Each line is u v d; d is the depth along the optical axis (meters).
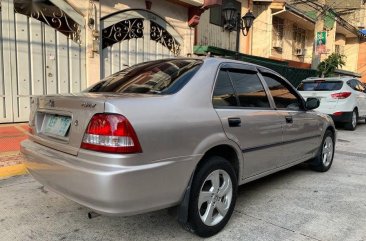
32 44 7.57
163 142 2.73
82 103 2.77
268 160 4.07
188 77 3.26
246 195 4.47
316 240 3.25
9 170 4.84
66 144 2.86
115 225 3.46
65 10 7.98
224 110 3.40
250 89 3.93
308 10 21.16
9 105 7.36
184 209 2.99
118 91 3.42
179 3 10.66
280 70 15.87
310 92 10.91
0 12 7.05
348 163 6.39
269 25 17.12
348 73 24.52
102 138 2.57
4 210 3.74
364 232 3.44
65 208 3.84
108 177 2.47
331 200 4.33
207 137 3.10
